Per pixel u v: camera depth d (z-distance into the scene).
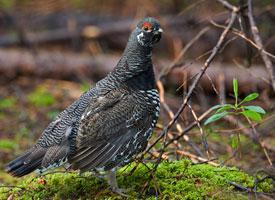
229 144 11.74
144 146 8.62
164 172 8.85
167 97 15.22
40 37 18.61
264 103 14.05
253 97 8.09
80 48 18.69
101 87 8.72
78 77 16.91
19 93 16.28
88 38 18.72
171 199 8.13
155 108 8.62
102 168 8.25
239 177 8.81
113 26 18.86
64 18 19.44
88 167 8.10
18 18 19.61
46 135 8.48
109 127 8.23
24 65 16.94
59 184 8.91
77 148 8.14
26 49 18.00
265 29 15.41
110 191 8.46
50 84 16.77
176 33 17.36
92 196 8.49
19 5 20.09
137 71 8.71
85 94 8.80
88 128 8.18
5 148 12.97
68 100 15.81
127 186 8.68
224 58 15.85
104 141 8.20
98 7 20.55
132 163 9.41
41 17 19.64
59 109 15.30
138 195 8.29
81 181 8.89
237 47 15.77
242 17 11.72
